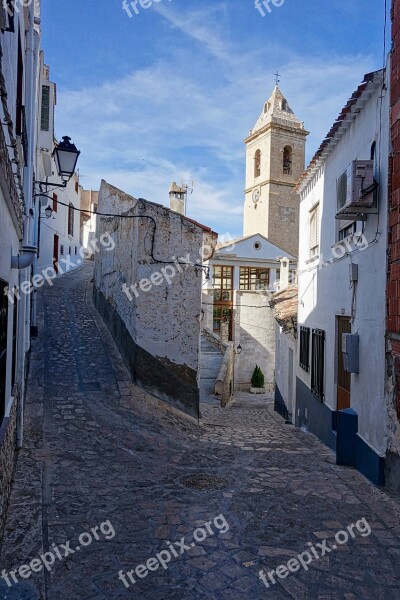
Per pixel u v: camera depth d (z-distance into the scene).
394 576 3.96
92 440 7.20
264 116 39.56
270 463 7.09
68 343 11.87
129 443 7.34
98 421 7.92
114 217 12.88
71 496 5.31
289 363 14.35
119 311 11.68
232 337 26.09
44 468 6.02
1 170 3.77
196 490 5.77
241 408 17.48
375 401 6.34
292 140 38.16
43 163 15.47
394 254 5.83
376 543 4.51
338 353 8.62
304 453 7.84
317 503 5.45
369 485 6.09
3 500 4.44
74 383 9.43
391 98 6.00
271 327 25.94
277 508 5.29
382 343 6.14
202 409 13.12
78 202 29.28
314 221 10.73
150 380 9.53
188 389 9.91
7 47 4.49
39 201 15.04
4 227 4.35
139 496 5.47
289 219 37.84
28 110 7.52
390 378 5.93
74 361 10.62
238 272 27.53
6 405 4.96
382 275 6.19
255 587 3.75
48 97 14.55
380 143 6.38
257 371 24.81
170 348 9.77
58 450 6.66
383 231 6.20
